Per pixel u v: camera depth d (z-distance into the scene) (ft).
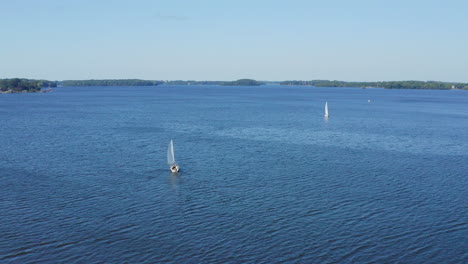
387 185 205.87
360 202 180.55
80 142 318.24
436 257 134.31
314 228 153.38
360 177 220.23
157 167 240.32
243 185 204.44
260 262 129.59
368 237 146.82
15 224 153.58
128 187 200.34
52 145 303.89
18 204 173.88
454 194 192.34
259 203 178.40
